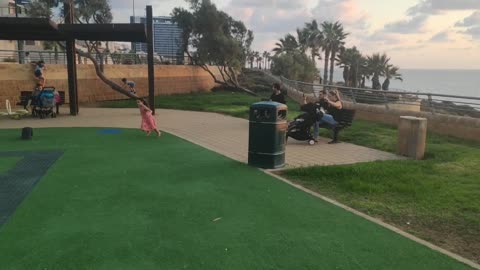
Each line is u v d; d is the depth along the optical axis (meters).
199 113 16.83
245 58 36.03
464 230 4.66
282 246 4.09
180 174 6.81
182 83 31.62
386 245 4.16
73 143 9.53
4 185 6.05
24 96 15.41
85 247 4.01
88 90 22.25
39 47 40.22
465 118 11.55
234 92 34.16
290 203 5.43
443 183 6.50
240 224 4.66
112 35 15.34
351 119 10.23
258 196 5.70
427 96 12.91
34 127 12.13
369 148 9.75
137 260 3.76
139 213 4.96
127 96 23.12
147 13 14.92
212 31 32.91
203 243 4.14
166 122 13.75
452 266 3.74
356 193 6.02
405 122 8.83
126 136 10.64
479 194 5.94
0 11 36.44
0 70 18.19
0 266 3.62
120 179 6.45
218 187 6.10
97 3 24.48
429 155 8.92
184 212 5.02
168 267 3.63
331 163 8.03
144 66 26.69
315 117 10.06
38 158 7.87
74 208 5.11
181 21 33.31
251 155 7.44
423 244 4.20
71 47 15.23
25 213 4.91
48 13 22.75
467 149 9.45
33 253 3.87
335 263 3.75
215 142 9.98
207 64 35.44
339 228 4.59
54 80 20.41
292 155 8.79
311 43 68.50
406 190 6.10
